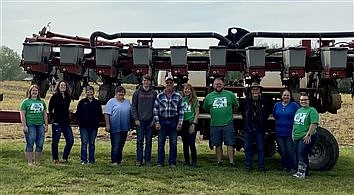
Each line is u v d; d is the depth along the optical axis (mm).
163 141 10023
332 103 10648
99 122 10430
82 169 9445
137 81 11188
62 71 10391
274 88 11375
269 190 8062
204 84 11578
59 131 10125
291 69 9945
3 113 11391
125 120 10086
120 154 10195
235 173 9539
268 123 10953
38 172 9109
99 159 10953
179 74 10203
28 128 9867
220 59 10102
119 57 11094
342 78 10086
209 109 10305
